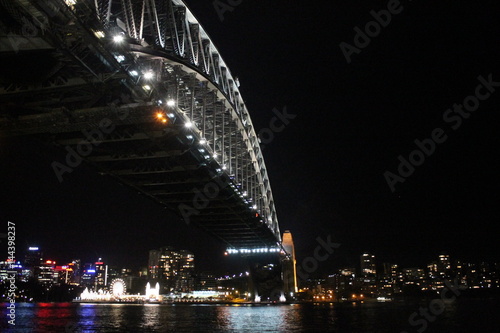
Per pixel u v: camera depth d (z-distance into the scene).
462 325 54.00
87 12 26.05
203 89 50.47
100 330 46.66
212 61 56.09
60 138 41.50
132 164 51.25
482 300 197.62
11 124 36.44
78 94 34.69
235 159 66.88
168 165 51.09
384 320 63.34
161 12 42.16
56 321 62.44
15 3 22.97
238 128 69.81
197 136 45.72
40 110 36.25
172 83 43.31
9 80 30.56
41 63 28.53
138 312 96.06
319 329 47.91
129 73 32.25
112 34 28.73
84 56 28.64
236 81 67.56
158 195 62.56
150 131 41.97
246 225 84.31
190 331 45.47
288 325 53.78
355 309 110.19
